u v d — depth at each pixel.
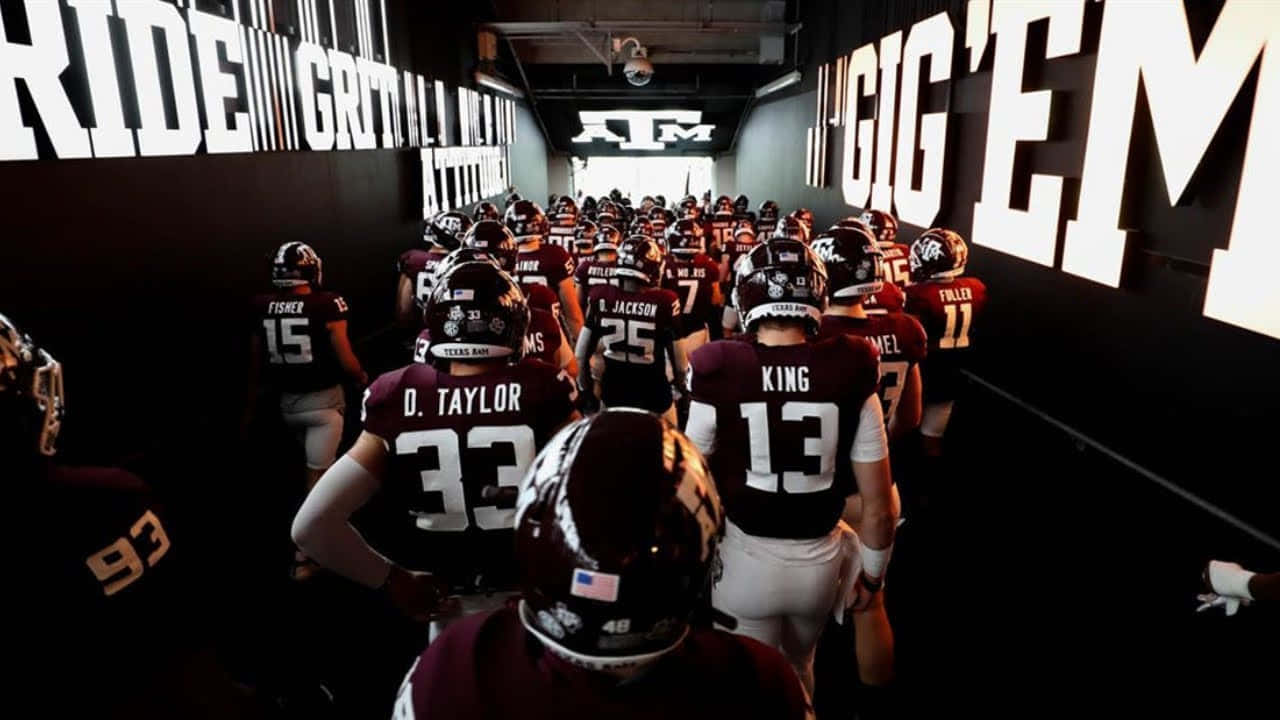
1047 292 4.46
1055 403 4.37
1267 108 2.68
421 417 1.59
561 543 0.77
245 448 4.32
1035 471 4.48
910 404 2.89
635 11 14.40
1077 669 2.67
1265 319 2.69
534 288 3.62
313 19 5.74
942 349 4.06
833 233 2.73
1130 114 3.56
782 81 13.34
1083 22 4.06
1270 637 2.45
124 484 1.07
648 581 0.76
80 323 3.05
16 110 2.65
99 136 3.10
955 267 3.99
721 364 1.90
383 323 7.74
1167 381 3.35
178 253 3.80
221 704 1.11
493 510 1.62
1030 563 3.44
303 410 3.81
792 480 1.89
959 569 3.39
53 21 2.82
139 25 3.38
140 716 1.01
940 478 4.38
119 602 1.00
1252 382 2.83
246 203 4.61
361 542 1.70
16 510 0.94
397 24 8.17
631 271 3.99
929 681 2.63
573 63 16.31
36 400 0.98
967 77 5.79
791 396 1.85
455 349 1.61
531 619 0.82
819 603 1.97
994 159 5.11
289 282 3.70
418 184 8.93
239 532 3.85
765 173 15.97
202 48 3.99
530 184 17.64
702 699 0.81
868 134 8.54
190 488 3.79
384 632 2.98
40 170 2.81
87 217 3.09
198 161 4.02
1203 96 3.04
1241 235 2.80
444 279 1.66
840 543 2.00
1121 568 3.39
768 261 1.91
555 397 1.63
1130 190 3.63
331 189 6.20
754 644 0.90
